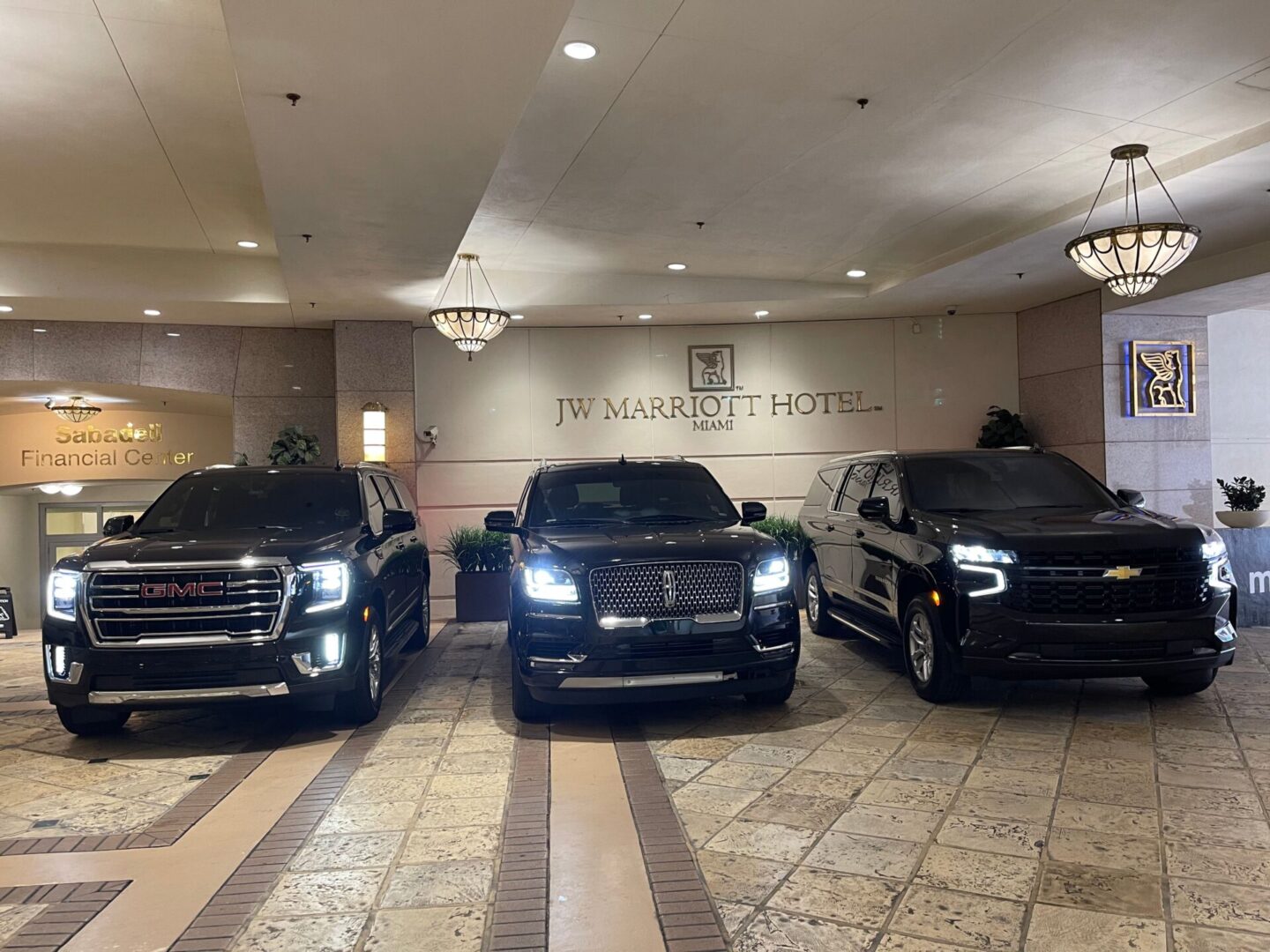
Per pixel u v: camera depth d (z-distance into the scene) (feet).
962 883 11.31
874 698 21.53
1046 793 14.55
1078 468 24.14
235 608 18.19
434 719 20.85
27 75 18.58
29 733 20.58
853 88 19.36
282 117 17.39
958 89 19.48
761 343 43.37
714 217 28.81
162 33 16.88
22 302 33.76
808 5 15.92
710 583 18.86
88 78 18.71
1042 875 11.48
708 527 21.65
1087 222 28.30
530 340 42.47
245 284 34.47
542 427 42.37
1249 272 31.68
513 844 13.03
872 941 9.91
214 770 17.39
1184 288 34.17
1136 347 37.99
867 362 43.45
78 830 14.10
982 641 18.99
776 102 20.04
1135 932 9.95
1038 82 19.19
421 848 12.94
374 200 22.24
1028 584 18.85
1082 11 16.29
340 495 23.38
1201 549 19.03
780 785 15.37
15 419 50.60
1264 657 24.99
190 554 18.47
